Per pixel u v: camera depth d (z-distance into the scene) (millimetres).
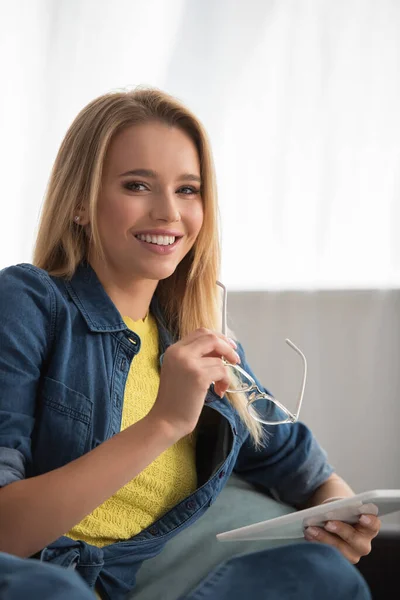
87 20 3920
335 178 4031
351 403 4074
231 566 1940
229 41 3980
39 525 1836
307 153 4023
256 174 4039
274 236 4023
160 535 2271
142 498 2258
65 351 2166
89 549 2064
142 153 2266
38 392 2145
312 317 4043
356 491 4117
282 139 4012
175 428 1974
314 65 3990
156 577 2287
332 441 4090
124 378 2275
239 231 4055
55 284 2250
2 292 2141
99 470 1891
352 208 4047
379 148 4031
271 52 3992
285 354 4066
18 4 3887
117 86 3938
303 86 4000
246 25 3977
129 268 2311
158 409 1988
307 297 4031
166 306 2602
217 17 3963
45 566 1478
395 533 2375
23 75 3916
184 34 3963
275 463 2740
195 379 1979
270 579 1871
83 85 3938
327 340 4051
